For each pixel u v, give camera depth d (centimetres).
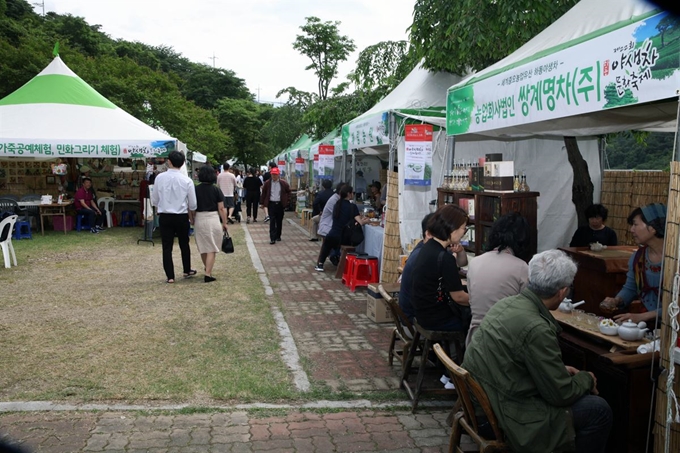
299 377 463
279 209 1322
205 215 819
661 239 359
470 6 742
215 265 995
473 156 838
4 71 1978
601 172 862
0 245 920
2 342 533
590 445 263
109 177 1662
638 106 432
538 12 705
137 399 411
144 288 786
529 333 254
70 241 1243
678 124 246
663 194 782
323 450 343
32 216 1442
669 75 239
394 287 632
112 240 1278
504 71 397
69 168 1623
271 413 395
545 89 338
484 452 259
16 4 3356
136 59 4062
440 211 402
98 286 791
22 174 1552
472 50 780
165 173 810
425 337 403
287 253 1177
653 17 249
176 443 346
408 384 435
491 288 345
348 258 851
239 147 4622
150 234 1234
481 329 277
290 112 2784
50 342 536
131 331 578
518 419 254
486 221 544
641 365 291
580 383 263
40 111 1323
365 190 1661
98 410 390
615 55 275
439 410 408
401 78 1530
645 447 300
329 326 623
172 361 493
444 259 392
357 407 409
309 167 2105
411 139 709
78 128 1301
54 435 352
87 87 1471
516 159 826
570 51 312
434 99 845
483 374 266
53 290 759
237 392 427
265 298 745
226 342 551
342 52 2562
